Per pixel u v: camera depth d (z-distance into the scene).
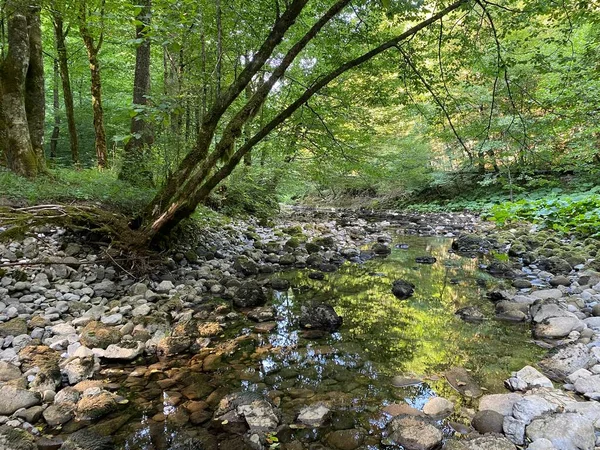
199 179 4.86
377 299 5.17
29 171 6.87
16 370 2.81
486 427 2.32
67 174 7.99
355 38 6.48
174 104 4.12
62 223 5.26
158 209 5.34
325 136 7.40
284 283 5.73
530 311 4.39
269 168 11.76
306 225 12.68
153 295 4.69
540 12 5.29
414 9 5.34
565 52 9.94
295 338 3.84
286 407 2.63
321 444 2.24
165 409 2.59
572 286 5.22
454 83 6.46
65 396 2.62
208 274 5.84
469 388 2.85
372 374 3.10
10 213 4.99
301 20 7.28
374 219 15.84
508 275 6.28
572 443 2.06
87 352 3.21
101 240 5.57
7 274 4.41
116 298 4.63
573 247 7.38
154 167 7.14
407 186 20.62
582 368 2.97
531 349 3.52
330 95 7.56
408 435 2.22
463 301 5.02
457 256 8.18
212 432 2.35
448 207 18.11
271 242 8.99
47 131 17.64
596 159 14.70
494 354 3.44
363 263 7.51
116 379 2.99
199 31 4.26
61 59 11.41
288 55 4.82
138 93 7.92
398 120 13.18
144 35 4.04
